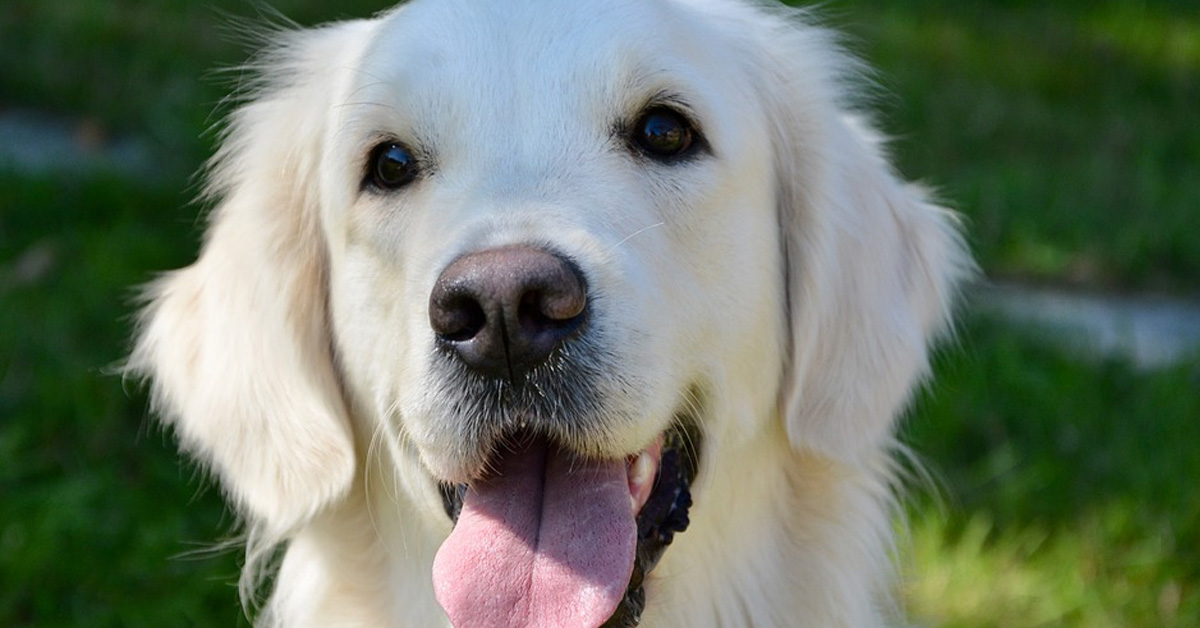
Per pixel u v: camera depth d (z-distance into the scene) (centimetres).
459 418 258
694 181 288
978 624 429
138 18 904
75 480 462
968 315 593
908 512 471
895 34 1070
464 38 286
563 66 282
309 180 326
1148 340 626
